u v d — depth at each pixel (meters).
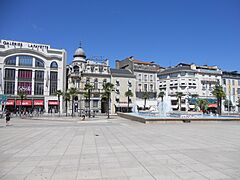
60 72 65.38
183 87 75.88
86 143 12.44
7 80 59.84
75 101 64.50
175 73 78.00
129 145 11.77
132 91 71.12
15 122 30.31
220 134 16.64
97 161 8.33
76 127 22.31
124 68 81.56
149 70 76.81
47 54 64.31
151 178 6.36
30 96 61.22
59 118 40.19
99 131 18.64
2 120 34.81
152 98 75.44
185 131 18.67
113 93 68.31
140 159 8.63
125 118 39.88
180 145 11.75
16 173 6.87
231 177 6.44
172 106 76.94
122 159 8.64
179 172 6.92
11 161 8.38
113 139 13.98
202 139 13.96
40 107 61.88
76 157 8.99
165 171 7.02
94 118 40.94
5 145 11.84
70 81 65.00
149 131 18.64
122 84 70.06
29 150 10.48
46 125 24.89
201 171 7.02
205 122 28.84
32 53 62.53
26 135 16.05
